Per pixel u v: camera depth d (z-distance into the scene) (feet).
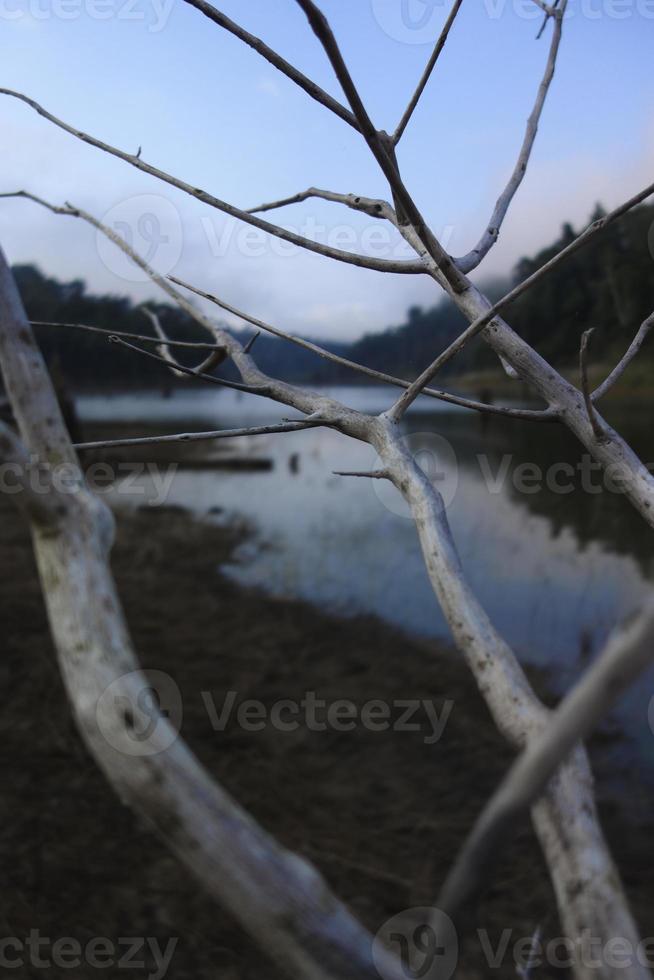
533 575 29.43
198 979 8.83
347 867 11.75
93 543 1.38
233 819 1.21
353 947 1.20
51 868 10.79
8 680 16.34
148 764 1.19
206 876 1.19
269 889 1.18
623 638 0.99
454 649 22.20
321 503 47.91
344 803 13.65
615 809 13.82
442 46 3.59
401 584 29.30
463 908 1.15
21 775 13.00
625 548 32.71
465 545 33.83
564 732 1.02
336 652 21.81
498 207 4.09
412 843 12.44
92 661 1.27
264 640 22.18
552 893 10.71
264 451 72.69
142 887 10.53
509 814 1.08
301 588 28.60
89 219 4.49
